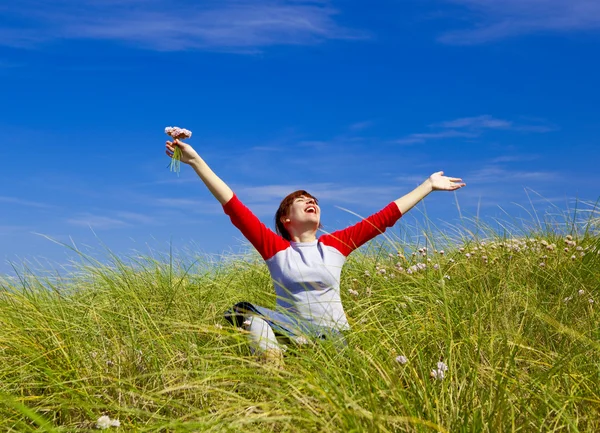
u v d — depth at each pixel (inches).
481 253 233.0
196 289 206.8
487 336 134.3
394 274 207.3
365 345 125.1
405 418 88.4
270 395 107.4
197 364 131.0
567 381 114.7
